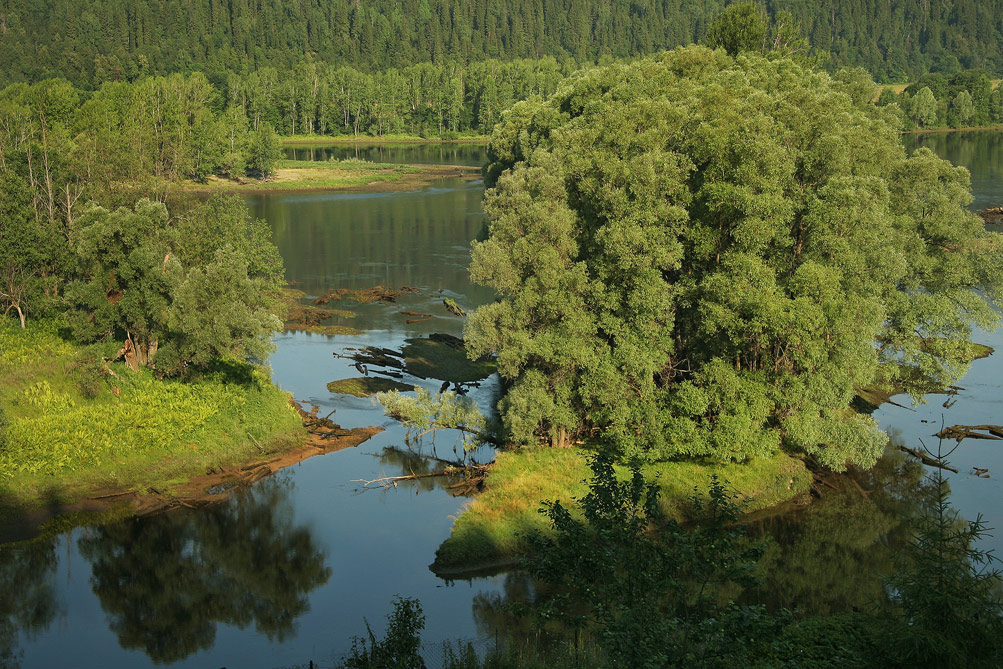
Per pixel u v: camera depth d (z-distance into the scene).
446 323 73.56
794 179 44.31
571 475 43.12
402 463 48.41
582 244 46.38
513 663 28.30
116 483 43.88
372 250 101.50
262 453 48.44
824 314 40.22
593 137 47.28
